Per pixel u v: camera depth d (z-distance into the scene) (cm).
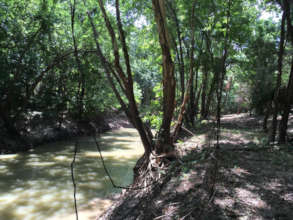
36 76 1509
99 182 765
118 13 602
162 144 649
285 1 706
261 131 1158
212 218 338
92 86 1683
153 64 1330
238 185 434
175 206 394
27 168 922
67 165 970
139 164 777
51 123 1531
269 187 419
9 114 1330
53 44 1493
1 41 1298
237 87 2291
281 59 775
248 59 1580
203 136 1016
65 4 1382
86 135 1709
